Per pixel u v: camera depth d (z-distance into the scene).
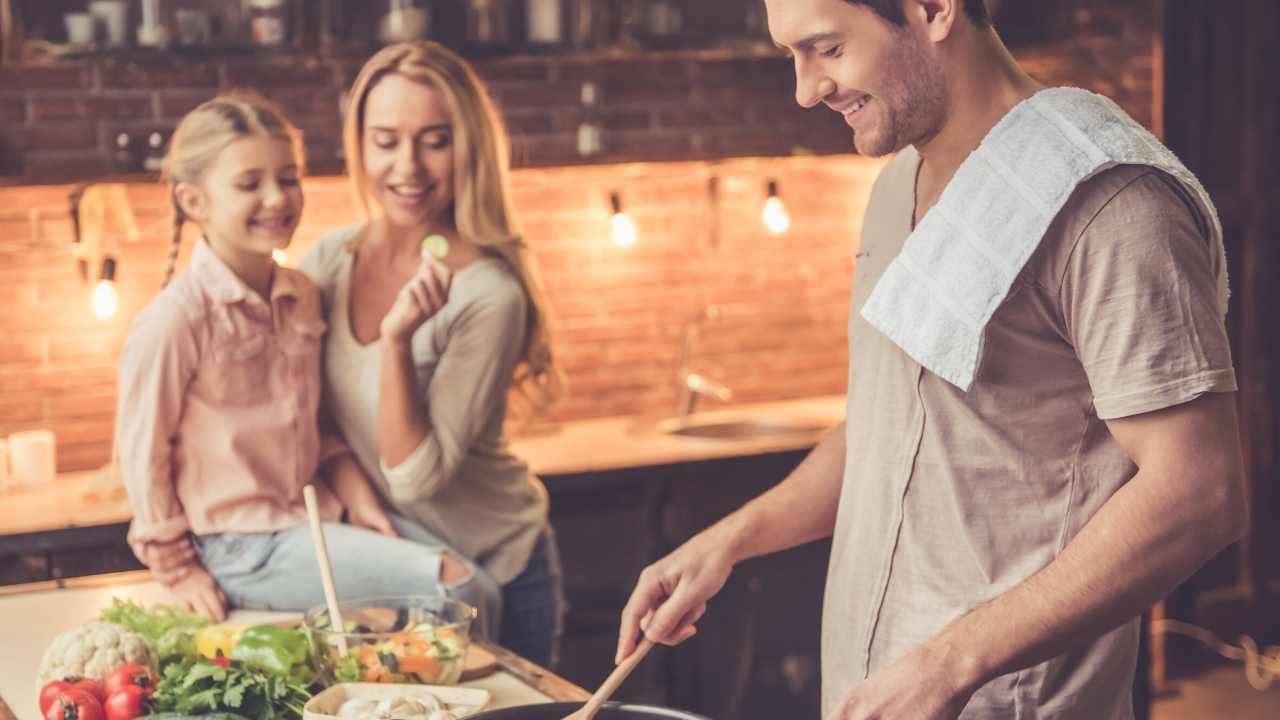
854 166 4.83
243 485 2.57
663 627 1.78
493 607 2.64
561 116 4.40
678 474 3.95
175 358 2.50
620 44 4.28
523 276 2.80
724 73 4.59
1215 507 1.43
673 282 4.66
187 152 2.55
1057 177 1.50
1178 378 1.44
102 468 4.02
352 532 2.58
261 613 2.54
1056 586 1.44
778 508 1.89
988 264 1.54
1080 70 4.75
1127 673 1.68
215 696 1.82
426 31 4.04
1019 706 1.66
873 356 1.77
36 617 2.41
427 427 2.63
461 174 2.72
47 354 3.97
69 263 3.97
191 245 4.07
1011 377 1.60
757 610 4.04
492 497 2.81
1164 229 1.46
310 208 4.19
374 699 1.81
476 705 1.86
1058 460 1.61
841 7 1.55
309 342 2.66
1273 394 5.15
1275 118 5.05
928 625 1.69
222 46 3.85
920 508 1.69
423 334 2.67
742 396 4.80
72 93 3.92
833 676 1.85
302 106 4.13
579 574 3.87
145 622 2.13
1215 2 4.92
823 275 4.85
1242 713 4.78
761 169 4.71
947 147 1.64
